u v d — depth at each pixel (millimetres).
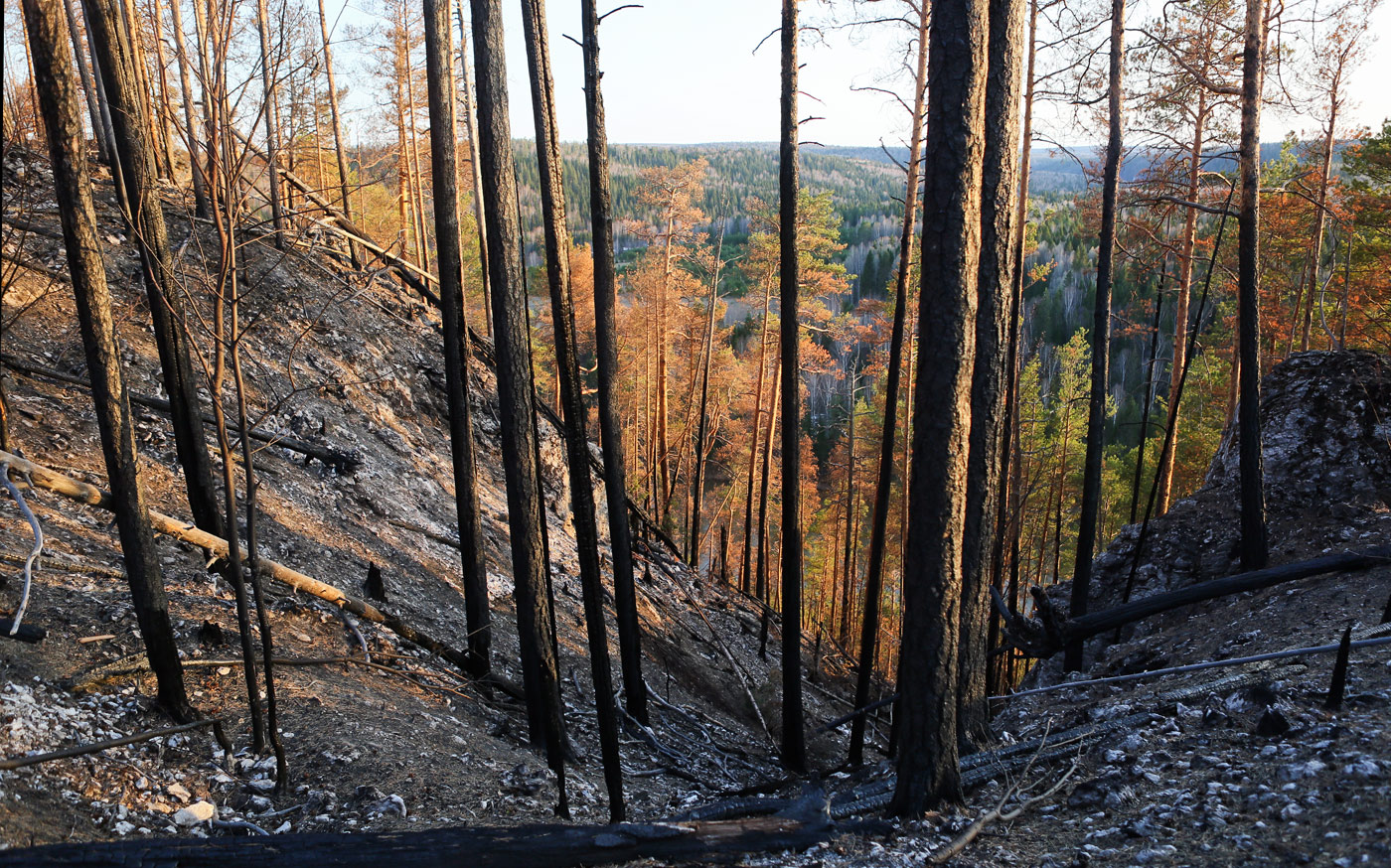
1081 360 37031
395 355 16891
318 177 24203
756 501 33844
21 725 5102
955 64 4734
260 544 9305
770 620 20047
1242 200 10797
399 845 4273
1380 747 4441
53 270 12109
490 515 15320
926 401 4926
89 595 7094
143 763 5555
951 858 4277
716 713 12523
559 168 6754
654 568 18156
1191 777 4859
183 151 18281
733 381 34219
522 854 4324
